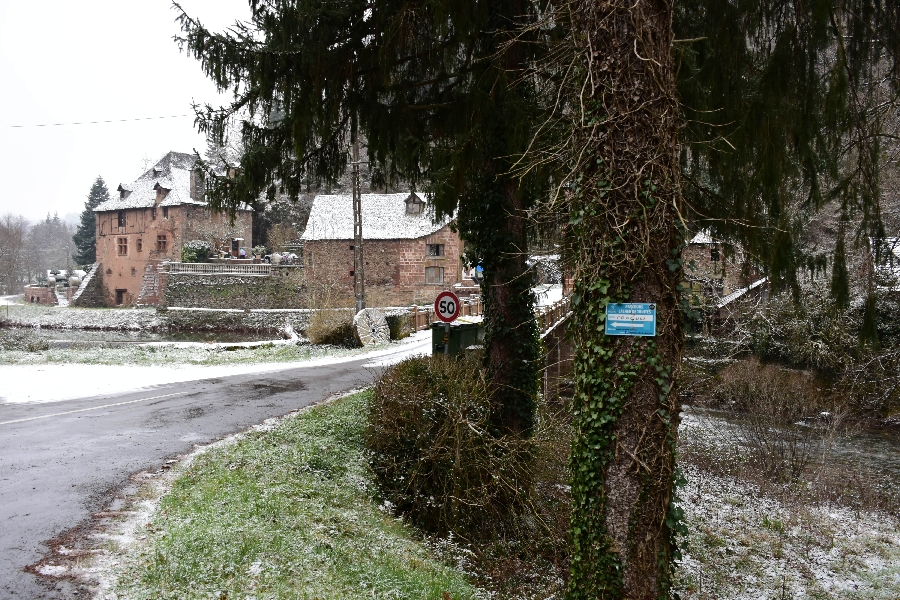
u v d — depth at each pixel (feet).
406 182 34.53
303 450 27.22
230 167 30.96
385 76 26.89
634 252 15.12
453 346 43.11
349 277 154.10
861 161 22.67
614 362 15.40
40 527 17.37
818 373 63.62
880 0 21.56
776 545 33.30
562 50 20.35
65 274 227.40
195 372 51.98
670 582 15.66
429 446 27.66
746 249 24.48
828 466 49.32
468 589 20.02
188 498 20.21
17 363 55.77
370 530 21.68
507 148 27.45
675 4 22.31
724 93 22.63
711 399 66.28
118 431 29.25
